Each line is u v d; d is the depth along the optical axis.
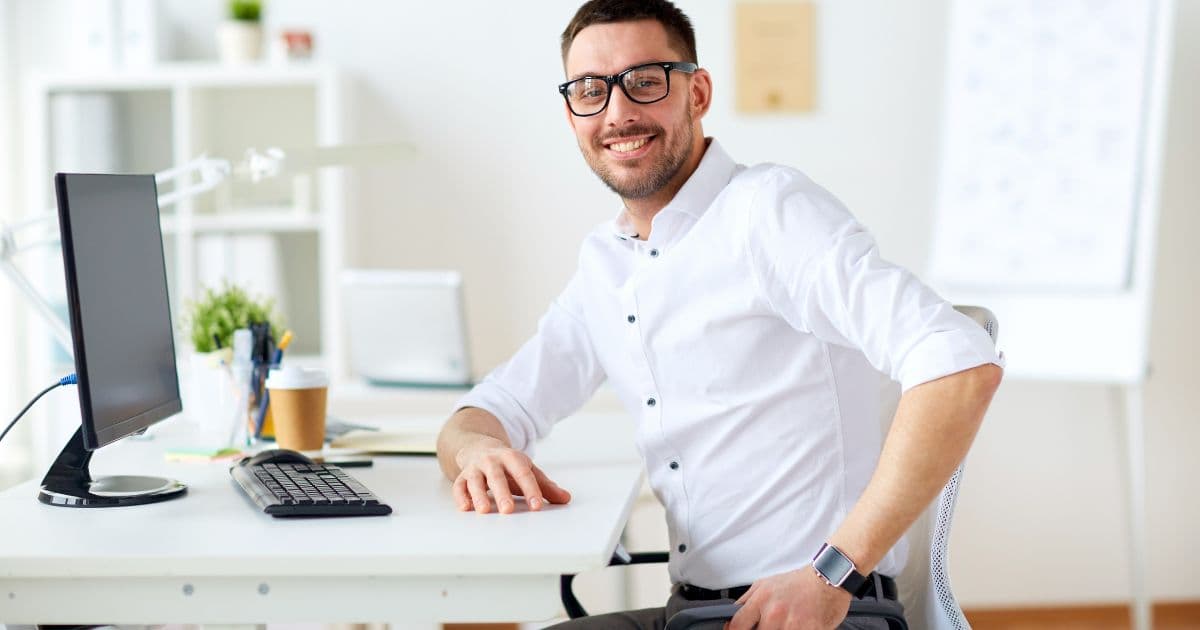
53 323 1.93
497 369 1.93
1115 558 3.79
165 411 1.71
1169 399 3.73
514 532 1.35
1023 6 3.42
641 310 1.66
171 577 1.27
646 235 1.74
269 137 3.71
